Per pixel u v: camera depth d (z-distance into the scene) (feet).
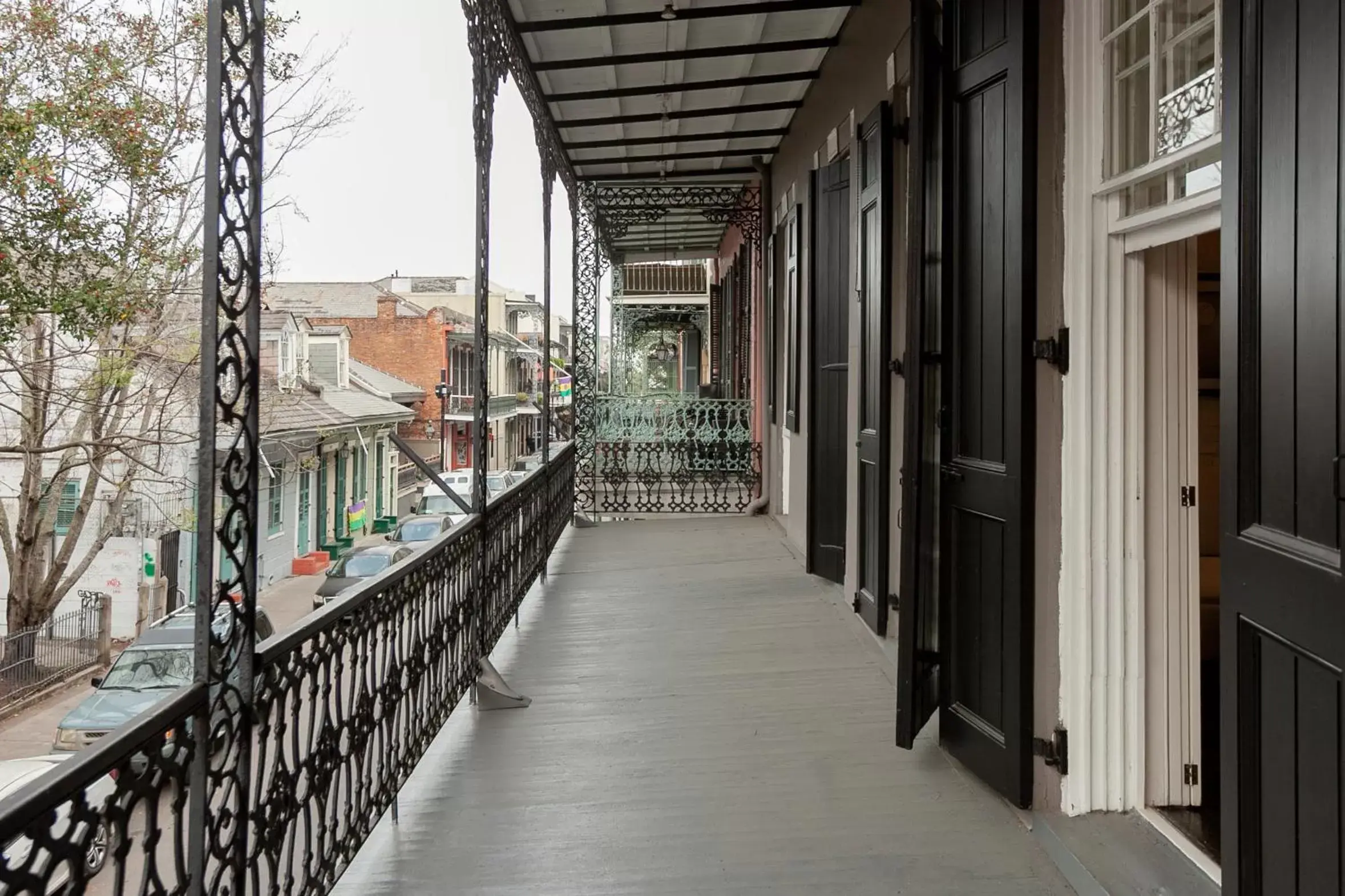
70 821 3.66
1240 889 5.06
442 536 10.83
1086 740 8.23
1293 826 4.58
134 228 24.77
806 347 20.65
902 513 9.89
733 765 10.13
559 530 24.71
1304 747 4.48
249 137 5.32
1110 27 7.86
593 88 20.52
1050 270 8.30
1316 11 4.34
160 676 14.10
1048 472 8.36
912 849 8.18
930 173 9.71
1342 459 4.16
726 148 27.12
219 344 4.96
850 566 17.21
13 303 22.30
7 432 27.02
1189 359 8.25
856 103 16.74
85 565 26.53
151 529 28.25
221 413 5.09
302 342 30.60
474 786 9.67
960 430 9.57
